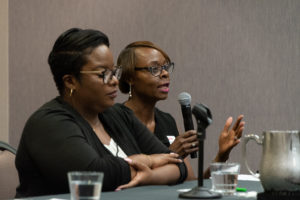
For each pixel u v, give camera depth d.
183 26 7.89
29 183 3.48
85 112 3.70
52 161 3.29
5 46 8.74
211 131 7.75
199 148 2.61
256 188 3.13
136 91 5.27
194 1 7.86
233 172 2.71
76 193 1.98
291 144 2.50
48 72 8.45
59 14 8.47
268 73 7.63
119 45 8.17
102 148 3.62
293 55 7.56
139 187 3.15
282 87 7.59
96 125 3.78
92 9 8.30
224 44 7.76
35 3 8.61
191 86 7.86
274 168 2.48
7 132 8.64
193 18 7.86
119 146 3.87
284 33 7.60
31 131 3.40
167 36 7.96
